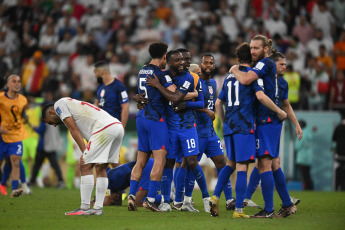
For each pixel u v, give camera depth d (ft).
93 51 207.92
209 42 203.82
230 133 75.41
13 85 111.04
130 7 238.48
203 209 92.22
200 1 247.09
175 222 69.62
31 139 157.89
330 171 162.91
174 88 81.82
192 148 85.10
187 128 85.51
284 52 203.21
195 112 89.35
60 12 244.63
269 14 220.43
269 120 75.20
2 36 236.02
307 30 215.51
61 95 187.11
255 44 77.10
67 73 208.85
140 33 217.36
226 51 198.80
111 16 240.94
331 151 163.32
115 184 95.04
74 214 76.54
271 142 75.00
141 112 84.48
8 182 153.28
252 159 74.18
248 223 68.69
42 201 103.40
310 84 183.83
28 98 158.81
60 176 155.33
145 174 93.97
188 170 88.28
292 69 181.37
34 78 200.75
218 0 234.58
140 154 85.25
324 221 72.90
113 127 74.59
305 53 206.08
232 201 90.68
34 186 159.53
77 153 157.99
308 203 107.45
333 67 205.36
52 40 231.71
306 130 161.48
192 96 83.87
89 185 76.28
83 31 225.97
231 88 76.07
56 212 82.07
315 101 183.93
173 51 83.25
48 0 261.24
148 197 84.23
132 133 165.17
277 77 83.46
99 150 74.28
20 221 69.56
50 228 63.00
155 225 66.08
